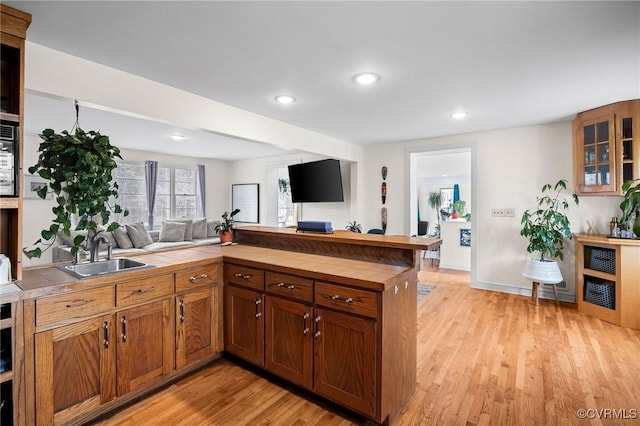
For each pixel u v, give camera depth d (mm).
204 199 7363
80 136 2035
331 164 4297
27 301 1595
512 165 4273
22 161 1681
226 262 2521
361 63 2299
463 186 7594
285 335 2148
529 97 3023
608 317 3320
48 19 1737
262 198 7238
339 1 1589
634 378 2275
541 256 3938
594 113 3395
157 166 6578
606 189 3318
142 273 2043
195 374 2377
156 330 2123
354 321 1822
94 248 2275
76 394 1768
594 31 1854
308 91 2861
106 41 1987
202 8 1647
